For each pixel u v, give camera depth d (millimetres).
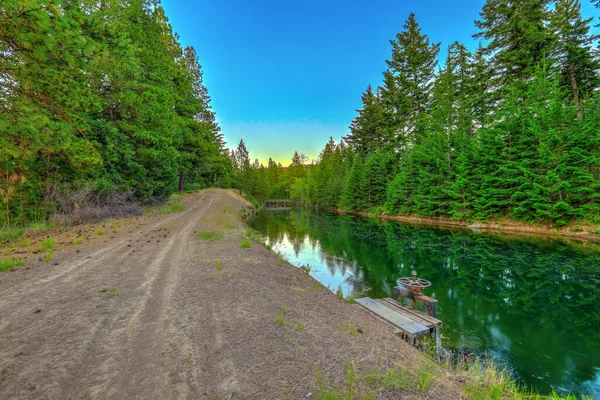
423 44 35406
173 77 29438
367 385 2465
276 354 2908
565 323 6504
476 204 21781
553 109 17656
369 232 20266
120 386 2328
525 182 18391
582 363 4988
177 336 3252
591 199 16281
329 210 48781
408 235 18672
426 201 26266
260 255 8422
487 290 8656
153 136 17766
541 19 23203
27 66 6164
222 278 5656
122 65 13602
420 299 6543
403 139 35062
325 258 12594
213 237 10281
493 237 16859
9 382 2297
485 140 21422
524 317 6875
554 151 17562
